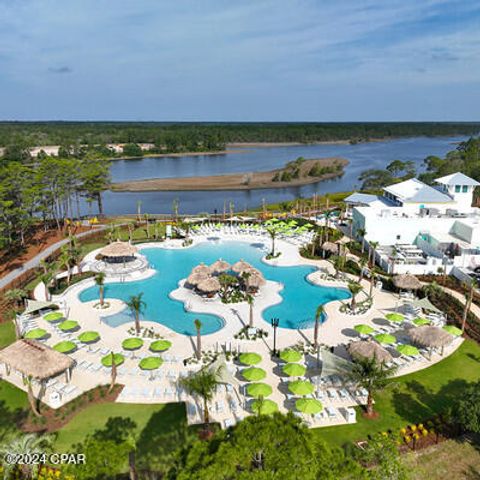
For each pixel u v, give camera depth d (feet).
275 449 66.54
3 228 211.61
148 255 230.27
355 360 114.42
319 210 328.29
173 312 162.50
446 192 253.44
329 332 145.89
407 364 126.41
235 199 432.66
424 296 173.06
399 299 171.73
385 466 78.28
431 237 217.77
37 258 216.74
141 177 554.05
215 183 501.15
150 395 110.01
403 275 173.88
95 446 76.74
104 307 164.04
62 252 206.59
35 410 103.55
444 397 111.55
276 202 410.31
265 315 160.15
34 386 114.52
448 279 188.65
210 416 102.06
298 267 211.61
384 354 119.85
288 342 139.13
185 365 124.16
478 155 440.45
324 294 179.83
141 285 189.67
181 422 100.78
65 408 105.60
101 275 165.17
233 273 203.41
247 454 65.98
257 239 257.55
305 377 119.24
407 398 111.04
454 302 165.27
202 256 228.84
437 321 151.84
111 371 118.01
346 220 289.74
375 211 240.94
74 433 97.66
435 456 92.02
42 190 249.55
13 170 227.81
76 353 130.62
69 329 144.46
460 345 137.69
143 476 85.05
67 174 270.87
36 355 112.88
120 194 464.24
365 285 186.70
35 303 152.87
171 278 198.18
